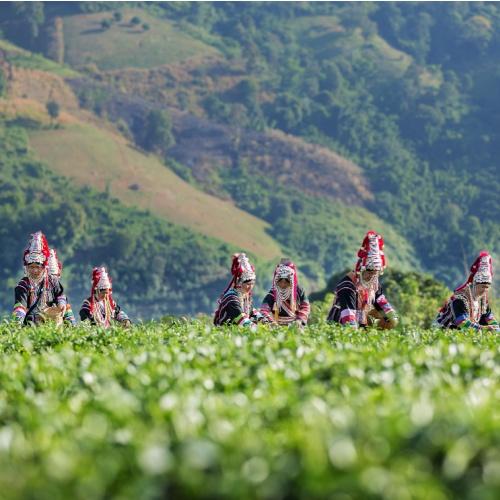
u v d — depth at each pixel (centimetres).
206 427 2069
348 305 5106
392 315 5125
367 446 1864
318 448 1816
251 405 2297
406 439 1908
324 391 2603
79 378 2931
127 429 2044
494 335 4725
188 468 1781
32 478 1777
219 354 3281
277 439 1945
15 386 2772
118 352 3434
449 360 3159
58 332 4488
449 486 1783
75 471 1775
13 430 2131
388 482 1716
